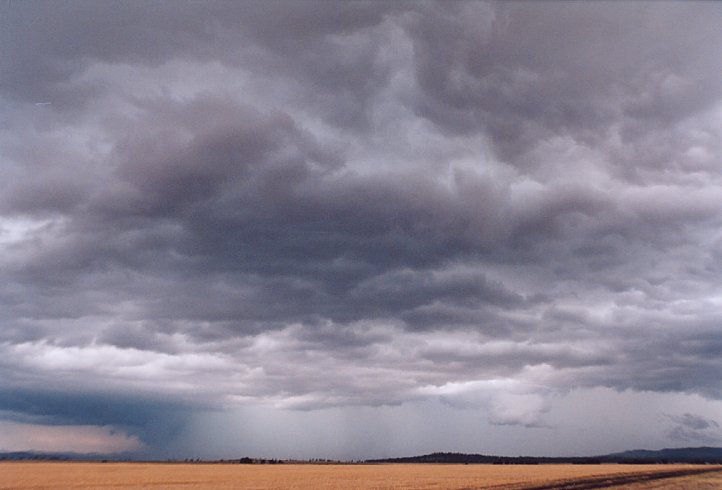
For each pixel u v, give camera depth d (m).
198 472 119.88
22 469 126.62
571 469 125.81
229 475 103.56
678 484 63.97
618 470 113.06
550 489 57.09
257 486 69.00
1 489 65.75
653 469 114.50
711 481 69.44
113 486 70.25
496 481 73.62
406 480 80.94
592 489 56.75
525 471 115.50
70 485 72.62
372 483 73.56
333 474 108.00
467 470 130.00
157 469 137.88
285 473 114.94
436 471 123.88
